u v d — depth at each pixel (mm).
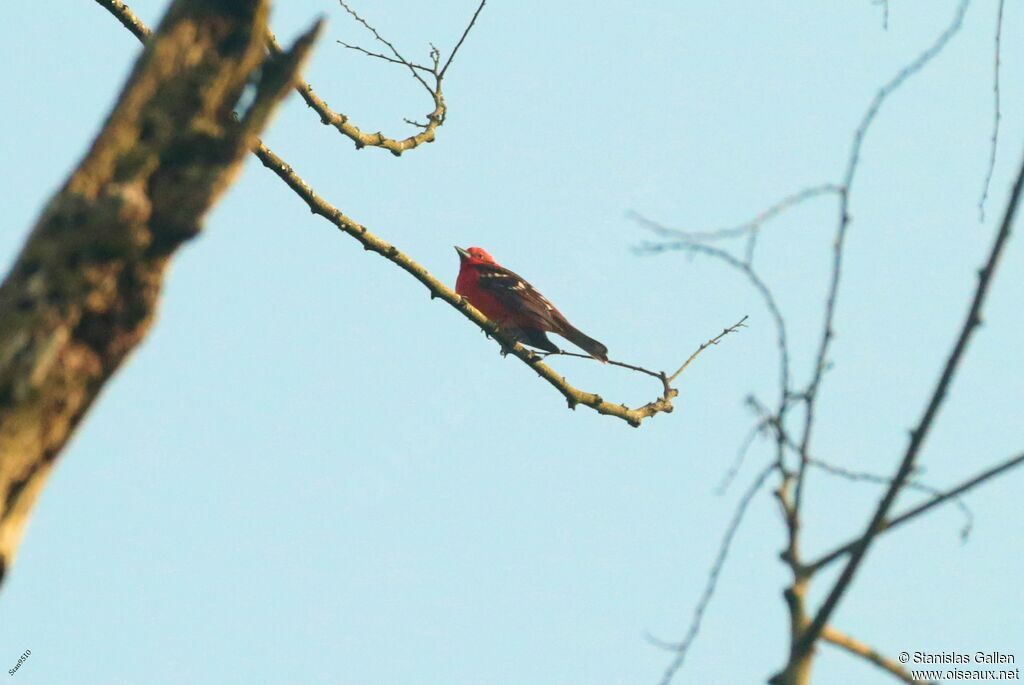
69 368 6508
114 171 6609
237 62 6773
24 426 6434
